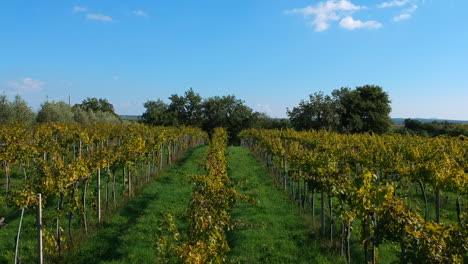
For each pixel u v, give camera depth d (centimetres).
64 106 5234
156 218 1332
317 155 1281
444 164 1199
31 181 1081
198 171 2416
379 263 967
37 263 973
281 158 2050
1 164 1661
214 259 684
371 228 700
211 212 819
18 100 4041
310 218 1352
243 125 7081
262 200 1625
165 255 782
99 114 6181
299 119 5997
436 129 5856
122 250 1040
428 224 569
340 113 6103
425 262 532
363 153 1638
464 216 645
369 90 6262
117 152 1590
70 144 2391
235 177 2241
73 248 1070
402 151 1748
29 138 2173
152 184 2003
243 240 1123
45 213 1346
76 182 1134
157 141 2464
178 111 7219
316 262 973
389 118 6281
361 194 717
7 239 1111
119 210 1472
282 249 1059
